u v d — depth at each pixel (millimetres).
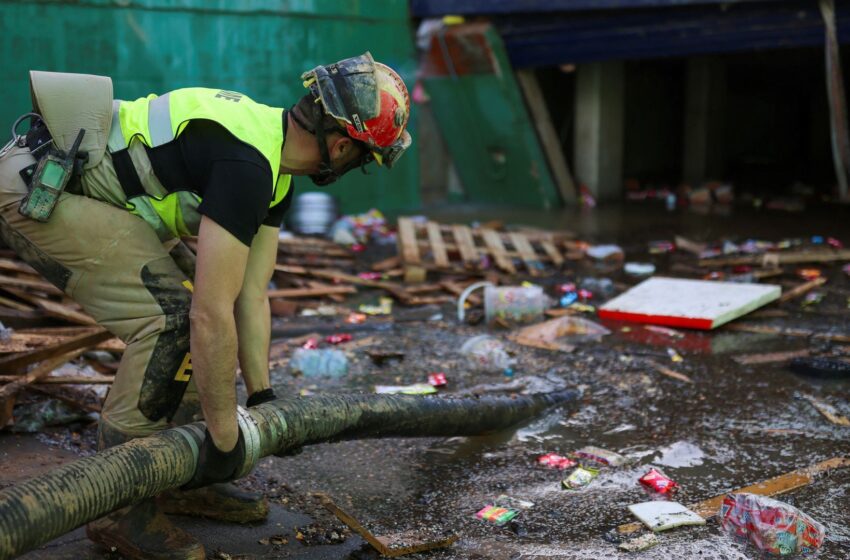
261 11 9133
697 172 12352
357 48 9969
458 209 10672
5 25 7750
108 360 4230
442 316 5699
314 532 2803
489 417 3477
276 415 2514
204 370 2176
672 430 3695
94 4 8164
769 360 4617
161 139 2336
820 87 13297
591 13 9289
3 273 5059
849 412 3855
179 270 2486
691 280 6086
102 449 2508
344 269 7066
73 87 2371
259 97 9320
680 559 2590
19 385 3355
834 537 2721
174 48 8703
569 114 12602
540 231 8367
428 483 3213
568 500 3039
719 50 8836
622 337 5117
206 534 2746
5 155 2414
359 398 2865
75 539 2625
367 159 2463
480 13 9766
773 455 3408
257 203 2213
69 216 2357
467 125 10648
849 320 5398
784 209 10273
